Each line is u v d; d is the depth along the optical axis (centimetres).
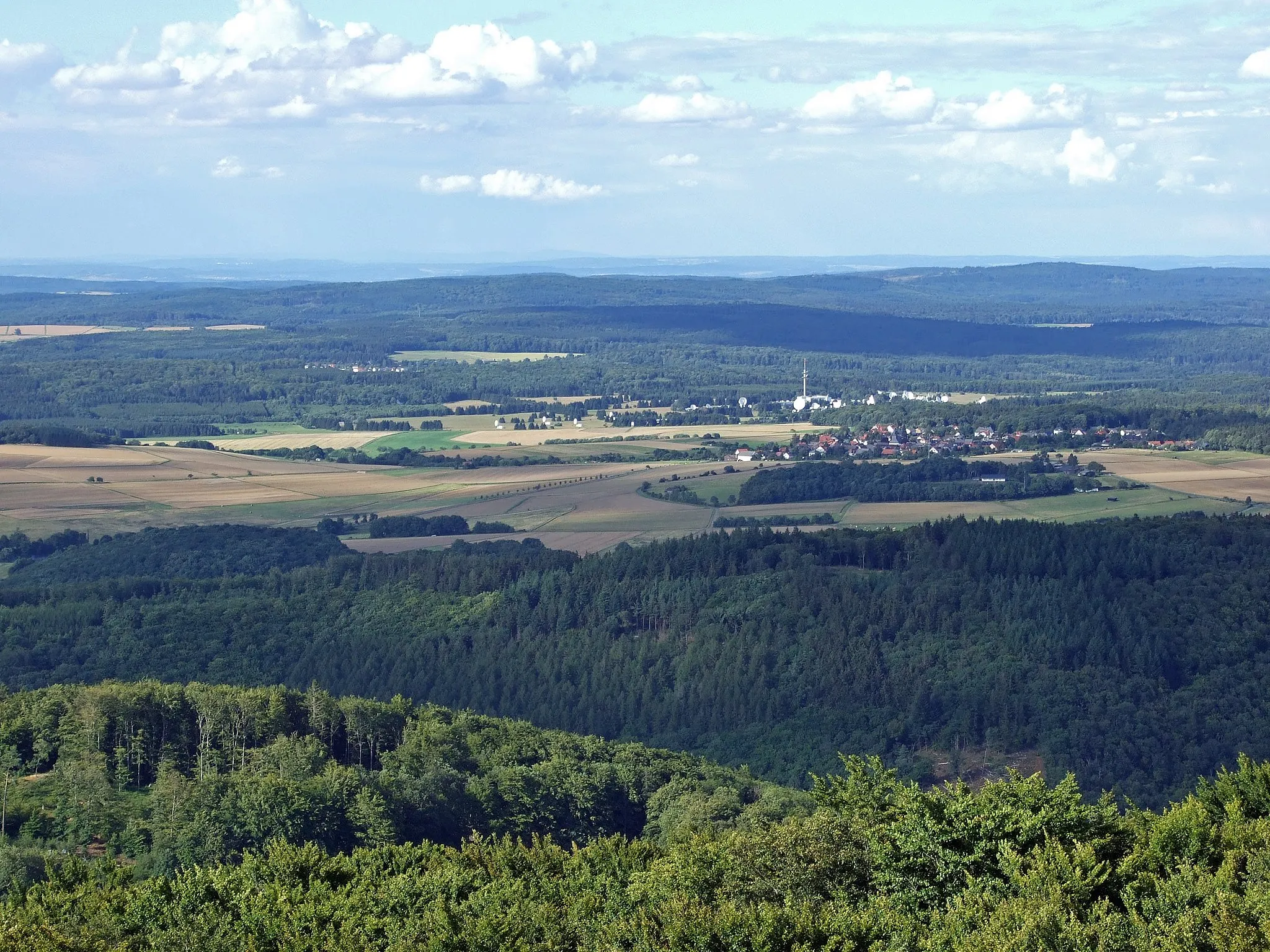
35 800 14538
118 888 11194
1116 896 9394
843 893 9919
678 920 9106
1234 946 8181
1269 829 10394
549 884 11075
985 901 9056
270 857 11888
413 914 10325
